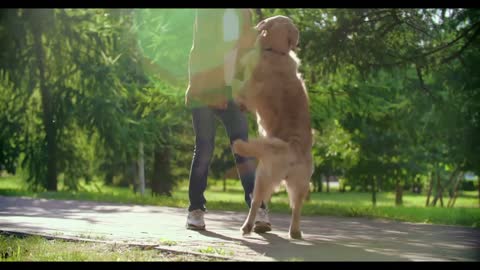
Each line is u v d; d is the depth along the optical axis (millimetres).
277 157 4715
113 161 22219
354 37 12086
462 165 16422
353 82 15133
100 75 19844
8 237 5156
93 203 10523
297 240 4898
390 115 19156
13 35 19484
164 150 27688
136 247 4430
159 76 17141
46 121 20516
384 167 29688
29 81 20375
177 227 6039
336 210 9906
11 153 20922
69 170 21953
